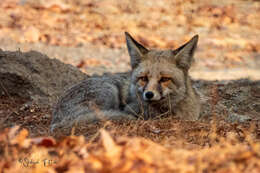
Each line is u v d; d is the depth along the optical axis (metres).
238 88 15.38
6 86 13.59
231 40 28.38
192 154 6.62
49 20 29.08
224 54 25.66
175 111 11.08
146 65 10.68
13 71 13.57
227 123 10.02
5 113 12.20
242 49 27.06
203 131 9.06
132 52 11.25
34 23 28.06
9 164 6.58
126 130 9.12
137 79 10.77
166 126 9.66
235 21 33.19
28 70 14.09
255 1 39.25
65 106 11.56
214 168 6.07
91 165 6.07
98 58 22.56
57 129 10.15
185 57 11.02
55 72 14.75
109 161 6.14
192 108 11.45
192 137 8.73
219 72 21.17
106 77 12.28
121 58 23.14
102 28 29.12
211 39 28.14
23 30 26.20
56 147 7.36
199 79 18.27
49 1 32.22
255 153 6.35
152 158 6.19
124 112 11.48
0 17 28.41
